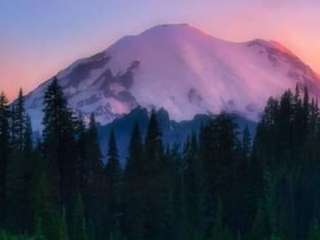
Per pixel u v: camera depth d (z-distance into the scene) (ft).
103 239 567.18
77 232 529.86
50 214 506.48
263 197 630.74
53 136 546.26
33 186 523.70
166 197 595.88
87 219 566.77
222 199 628.69
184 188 621.31
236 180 635.25
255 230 601.62
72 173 555.69
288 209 652.07
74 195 555.28
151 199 592.60
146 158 616.39
